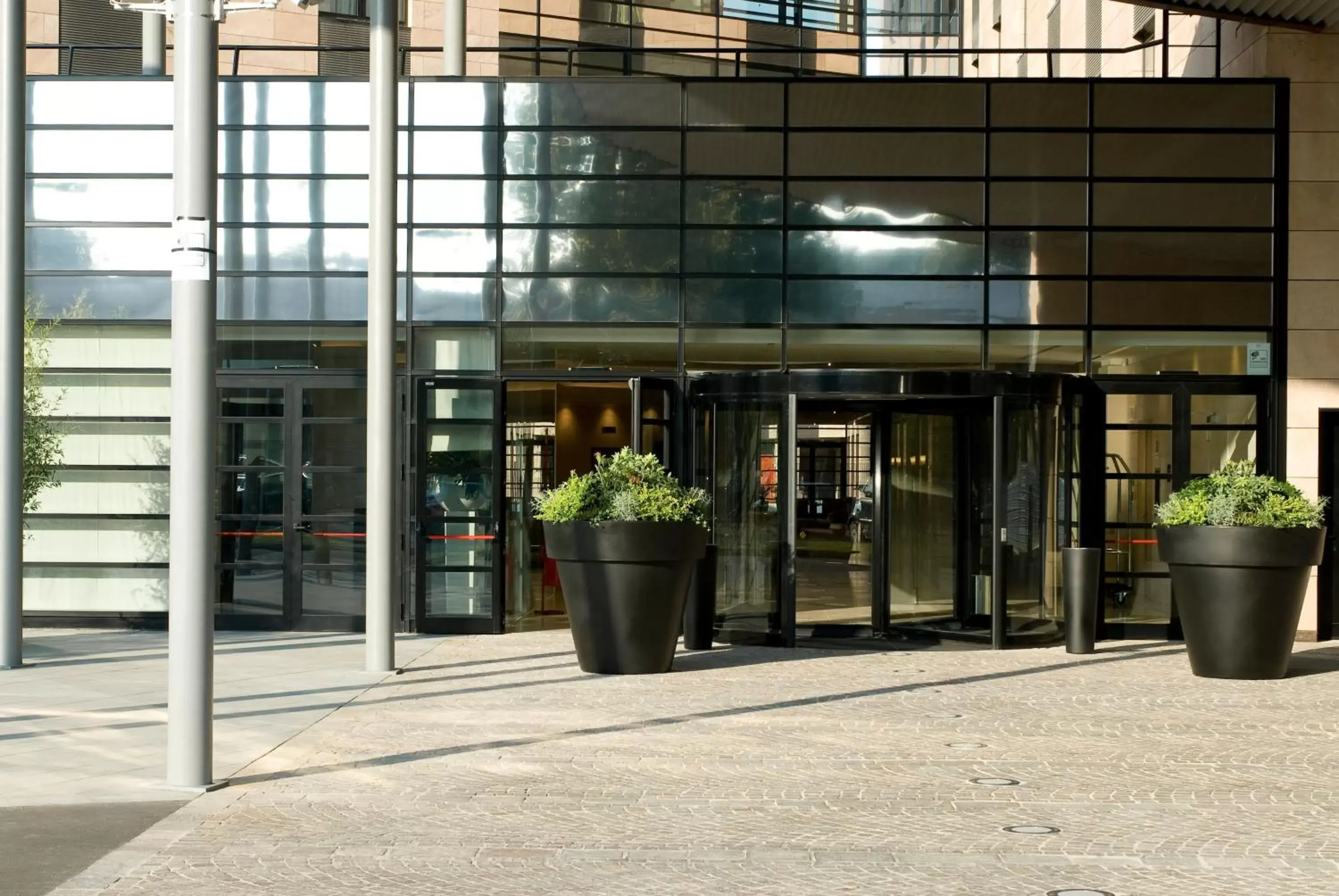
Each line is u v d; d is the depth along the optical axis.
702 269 16.83
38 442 15.15
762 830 7.46
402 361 16.81
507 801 8.10
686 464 16.67
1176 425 16.64
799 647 15.45
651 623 13.17
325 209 16.92
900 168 16.83
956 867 6.75
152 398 17.06
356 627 16.70
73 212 17.05
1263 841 7.29
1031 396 15.34
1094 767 9.16
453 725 10.51
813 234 16.84
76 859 6.76
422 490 16.58
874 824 7.60
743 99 16.89
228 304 16.89
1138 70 21.16
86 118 17.03
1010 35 28.53
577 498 13.25
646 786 8.50
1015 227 16.75
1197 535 13.25
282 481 16.81
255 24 27.06
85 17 24.52
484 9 27.48
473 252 16.86
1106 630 16.56
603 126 16.89
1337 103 16.58
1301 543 13.12
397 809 7.87
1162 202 16.72
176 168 8.41
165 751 9.41
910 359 16.77
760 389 15.46
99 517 17.09
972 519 15.92
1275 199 16.62
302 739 9.91
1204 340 16.66
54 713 10.82
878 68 29.23
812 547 16.20
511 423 16.75
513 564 16.72
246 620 16.78
